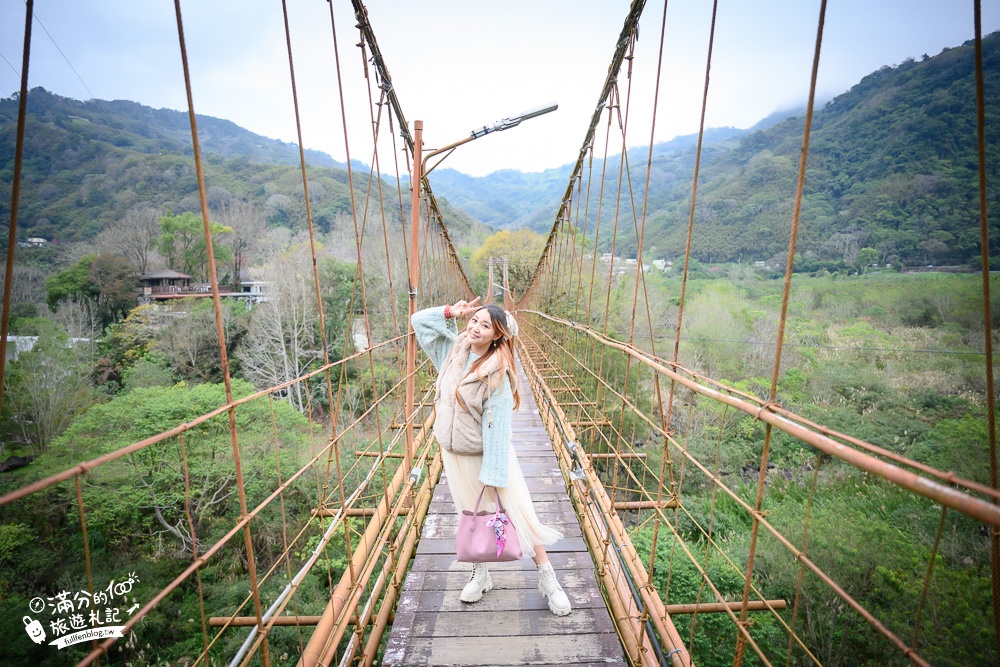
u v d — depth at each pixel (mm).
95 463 907
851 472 11766
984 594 6688
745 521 10602
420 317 2344
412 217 3688
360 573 2260
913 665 872
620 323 21453
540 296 14086
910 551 7586
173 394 13273
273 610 1856
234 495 12133
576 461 3664
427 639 2203
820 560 7719
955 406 15812
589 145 5633
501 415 2016
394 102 3404
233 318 26141
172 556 11586
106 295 29594
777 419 1260
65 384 19359
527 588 2527
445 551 2883
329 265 28188
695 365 22031
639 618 2057
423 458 3803
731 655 6770
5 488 12164
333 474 11695
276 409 13977
